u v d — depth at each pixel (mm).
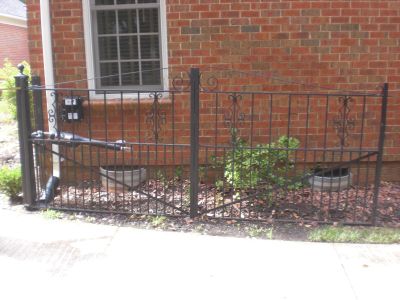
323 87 5855
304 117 5922
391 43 5809
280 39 5773
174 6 5723
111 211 5098
